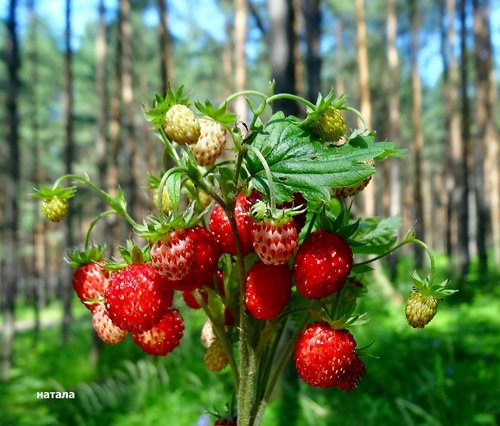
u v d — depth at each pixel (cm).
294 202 11
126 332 12
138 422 55
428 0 227
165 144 12
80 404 65
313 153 11
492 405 50
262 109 11
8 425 62
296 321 13
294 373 53
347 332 11
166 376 63
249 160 11
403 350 66
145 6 188
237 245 11
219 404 56
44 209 13
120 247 11
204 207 13
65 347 107
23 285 324
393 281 137
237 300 12
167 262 10
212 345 13
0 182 219
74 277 13
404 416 48
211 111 11
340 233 11
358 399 53
